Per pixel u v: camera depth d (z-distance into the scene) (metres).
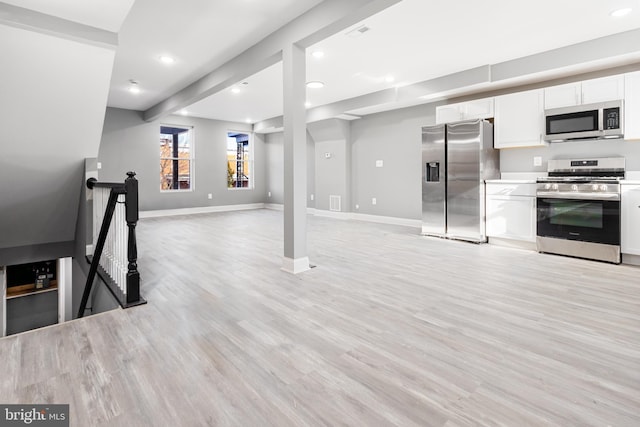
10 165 3.53
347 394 1.48
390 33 3.53
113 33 2.76
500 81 4.46
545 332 2.06
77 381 1.58
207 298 2.66
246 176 9.80
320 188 8.08
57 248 4.87
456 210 4.96
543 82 4.45
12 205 3.99
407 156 6.43
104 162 7.09
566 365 1.70
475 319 2.25
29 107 3.06
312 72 4.79
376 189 7.03
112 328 2.13
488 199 4.68
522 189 4.33
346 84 5.43
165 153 8.73
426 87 5.19
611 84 3.71
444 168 5.06
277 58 3.58
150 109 7.05
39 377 1.60
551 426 1.27
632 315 2.29
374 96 5.98
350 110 6.47
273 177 9.65
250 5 2.93
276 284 3.00
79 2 2.36
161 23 3.25
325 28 2.89
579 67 3.90
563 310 2.39
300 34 3.10
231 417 1.34
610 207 3.60
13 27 2.42
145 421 1.32
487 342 1.94
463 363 1.72
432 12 3.09
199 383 1.56
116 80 5.04
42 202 4.14
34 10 2.43
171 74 4.75
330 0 2.79
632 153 3.83
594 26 3.38
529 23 3.31
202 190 8.62
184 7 2.96
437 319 2.25
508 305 2.49
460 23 3.31
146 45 3.77
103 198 3.65
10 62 2.65
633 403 1.40
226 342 1.95
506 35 3.58
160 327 2.15
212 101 6.63
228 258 3.95
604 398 1.44
